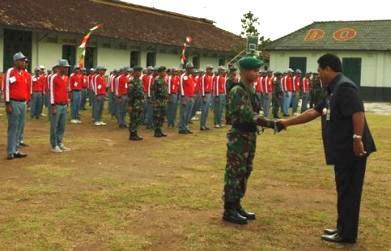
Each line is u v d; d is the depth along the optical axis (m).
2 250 5.79
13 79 11.04
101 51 30.78
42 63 27.03
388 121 22.38
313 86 24.00
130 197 8.12
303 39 41.97
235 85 6.78
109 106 21.36
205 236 6.40
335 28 42.16
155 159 11.57
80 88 18.88
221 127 18.70
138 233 6.46
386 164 11.52
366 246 6.21
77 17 29.27
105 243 6.07
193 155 12.20
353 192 6.16
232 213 6.96
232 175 6.85
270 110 24.39
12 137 11.18
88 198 8.01
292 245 6.19
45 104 20.92
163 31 36.00
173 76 18.16
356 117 5.90
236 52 40.53
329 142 6.18
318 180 9.74
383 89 39.25
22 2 26.75
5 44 24.98
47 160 11.12
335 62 6.15
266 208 7.76
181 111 16.61
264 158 12.02
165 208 7.57
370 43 39.56
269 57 43.16
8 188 8.55
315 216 7.39
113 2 34.97
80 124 18.38
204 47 37.72
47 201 7.81
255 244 6.18
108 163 10.95
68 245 5.98
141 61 34.03
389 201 8.29
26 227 6.57
